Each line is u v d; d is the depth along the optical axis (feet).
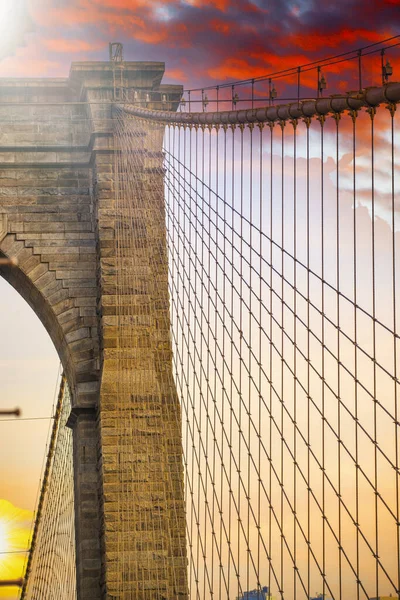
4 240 109.81
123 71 108.27
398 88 52.06
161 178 107.34
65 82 112.27
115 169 106.83
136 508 96.94
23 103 111.04
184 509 97.19
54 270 109.40
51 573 143.64
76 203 111.14
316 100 65.87
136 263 105.29
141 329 103.50
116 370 102.17
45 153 111.24
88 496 103.09
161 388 102.06
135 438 99.35
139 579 95.25
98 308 107.24
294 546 68.08
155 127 107.45
